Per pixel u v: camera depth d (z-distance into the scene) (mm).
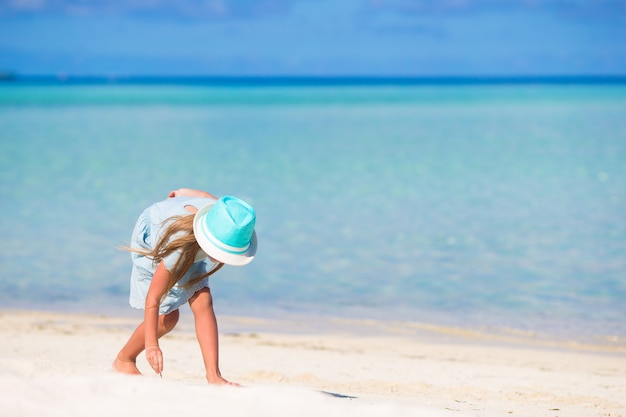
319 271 12359
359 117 54281
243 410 3424
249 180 23000
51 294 10906
